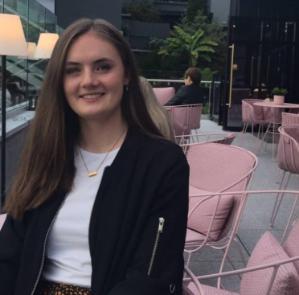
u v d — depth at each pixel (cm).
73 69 151
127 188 142
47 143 154
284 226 406
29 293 146
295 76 1002
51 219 147
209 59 2544
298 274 164
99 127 154
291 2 1036
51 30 966
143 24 2834
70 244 146
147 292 132
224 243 284
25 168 155
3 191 419
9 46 411
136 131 152
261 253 183
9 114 573
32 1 745
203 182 308
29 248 148
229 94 991
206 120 1209
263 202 468
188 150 317
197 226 274
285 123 592
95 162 153
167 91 995
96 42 149
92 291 140
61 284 145
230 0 1112
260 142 848
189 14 2708
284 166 442
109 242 140
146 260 135
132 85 157
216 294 195
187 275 173
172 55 2544
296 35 988
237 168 296
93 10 1579
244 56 988
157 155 144
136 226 140
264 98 1000
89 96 150
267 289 157
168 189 140
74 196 148
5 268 153
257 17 975
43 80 157
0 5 545
